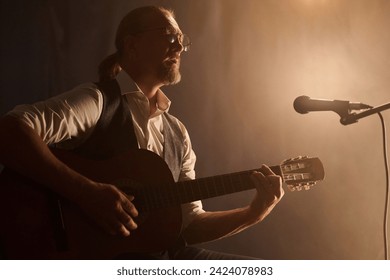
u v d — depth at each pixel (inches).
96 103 103.9
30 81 146.7
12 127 92.3
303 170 104.1
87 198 91.8
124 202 93.7
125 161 99.5
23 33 147.7
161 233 98.4
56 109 97.8
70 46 148.2
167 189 99.3
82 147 103.1
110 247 95.0
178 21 151.3
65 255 92.3
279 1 151.7
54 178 91.1
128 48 116.3
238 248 147.3
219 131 149.9
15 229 91.1
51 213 92.4
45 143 95.7
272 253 147.1
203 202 148.0
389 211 145.0
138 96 112.3
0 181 91.9
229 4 152.1
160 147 115.1
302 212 147.4
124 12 150.3
